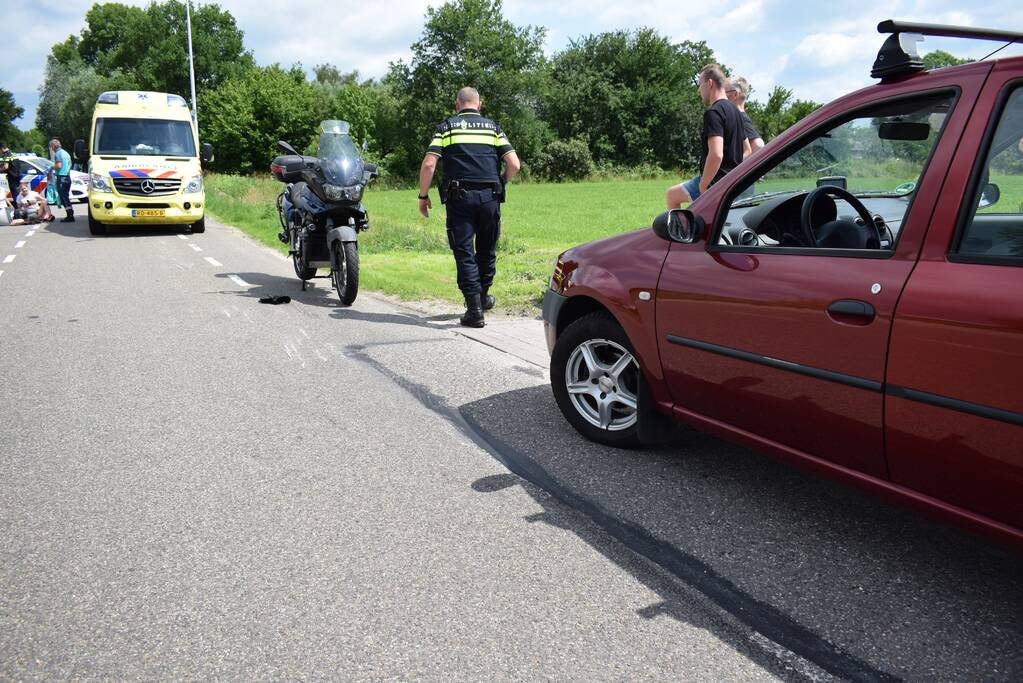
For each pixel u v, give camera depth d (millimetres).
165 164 15461
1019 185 2467
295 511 3428
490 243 7234
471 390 5172
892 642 2520
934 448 2516
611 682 2320
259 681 2324
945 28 2854
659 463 3930
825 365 2818
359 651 2465
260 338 6664
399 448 4160
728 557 3039
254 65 79188
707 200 3438
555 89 67125
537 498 3551
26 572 2938
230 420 4602
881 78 2910
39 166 23797
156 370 5668
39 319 7465
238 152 55094
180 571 2939
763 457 4004
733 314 3174
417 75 59406
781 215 3391
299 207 8453
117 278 9953
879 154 2955
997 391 2305
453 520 3344
